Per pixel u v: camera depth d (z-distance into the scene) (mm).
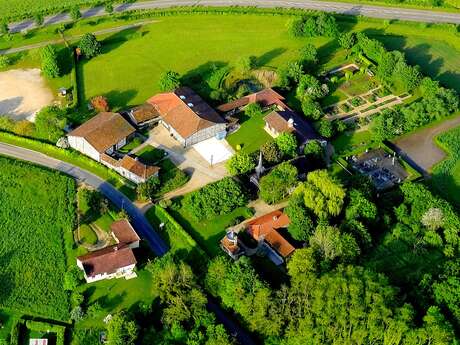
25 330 198375
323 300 186000
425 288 198250
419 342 178500
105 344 192500
